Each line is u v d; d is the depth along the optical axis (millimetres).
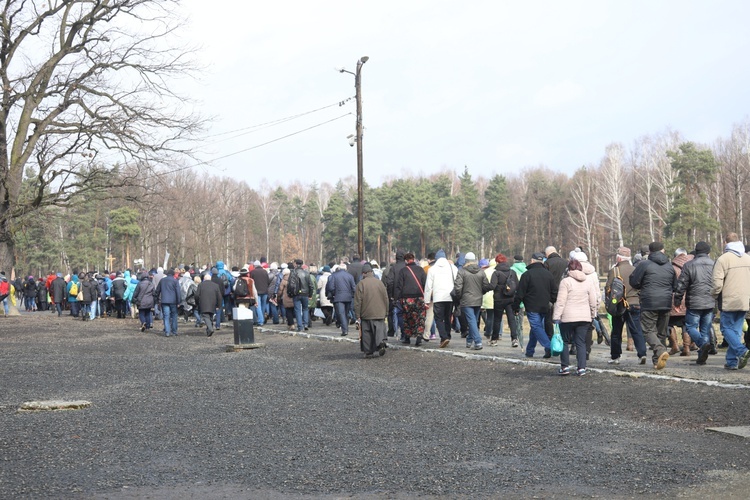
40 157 34438
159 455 8102
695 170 68875
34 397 12602
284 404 11445
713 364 13914
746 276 12812
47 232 42188
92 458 7973
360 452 8148
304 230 144625
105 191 36875
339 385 13516
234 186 114750
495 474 7125
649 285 13367
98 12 35031
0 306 44844
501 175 106062
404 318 19484
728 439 8328
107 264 89250
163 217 71562
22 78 34125
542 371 14258
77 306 38469
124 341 24125
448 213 97625
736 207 71438
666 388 11594
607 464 7387
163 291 26031
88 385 14047
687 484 6574
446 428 9430
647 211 86312
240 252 119312
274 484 6891
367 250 118875
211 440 8859
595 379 12898
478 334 17766
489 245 114875
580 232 97500
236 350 20672
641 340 14391
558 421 9750
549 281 15734
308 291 25047
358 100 35812
